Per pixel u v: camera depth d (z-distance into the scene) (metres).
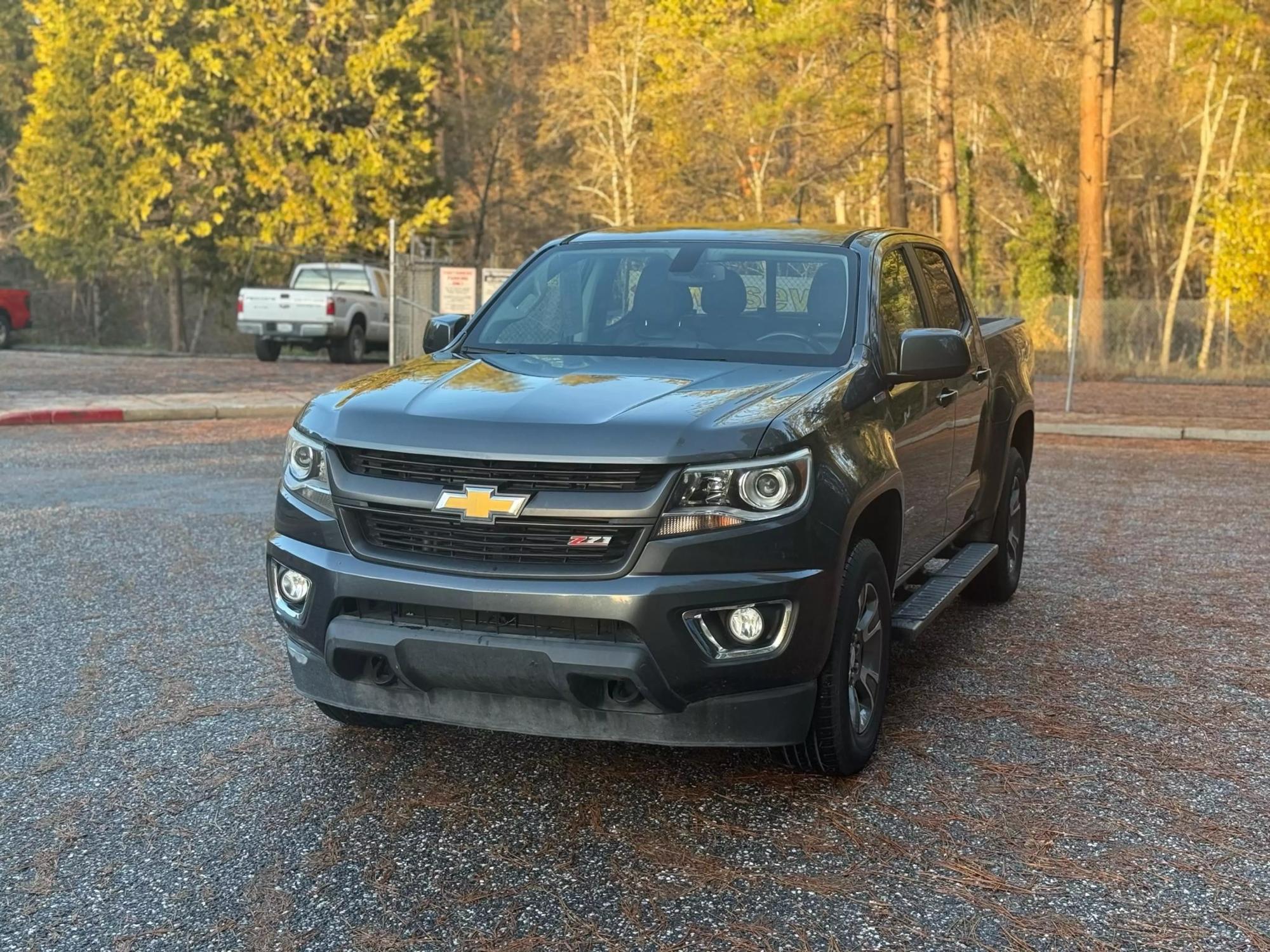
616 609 4.04
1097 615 7.32
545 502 4.12
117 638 6.50
